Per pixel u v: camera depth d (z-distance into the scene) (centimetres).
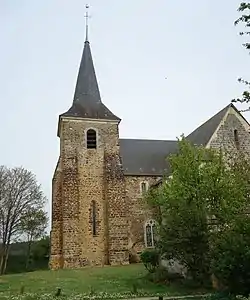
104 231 3192
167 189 2209
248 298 1511
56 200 3219
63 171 3206
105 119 3438
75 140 3331
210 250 1956
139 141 4028
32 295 1980
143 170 3631
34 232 4744
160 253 2208
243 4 1020
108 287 2148
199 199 2094
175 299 1762
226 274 1513
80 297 1902
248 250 1476
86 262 3070
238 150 3044
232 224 1756
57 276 2555
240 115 3161
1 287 2278
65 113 3381
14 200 4434
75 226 3086
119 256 3116
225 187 2086
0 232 4334
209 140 3008
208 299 1678
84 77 3725
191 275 2181
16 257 5012
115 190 3269
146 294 1962
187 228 2059
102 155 3362
